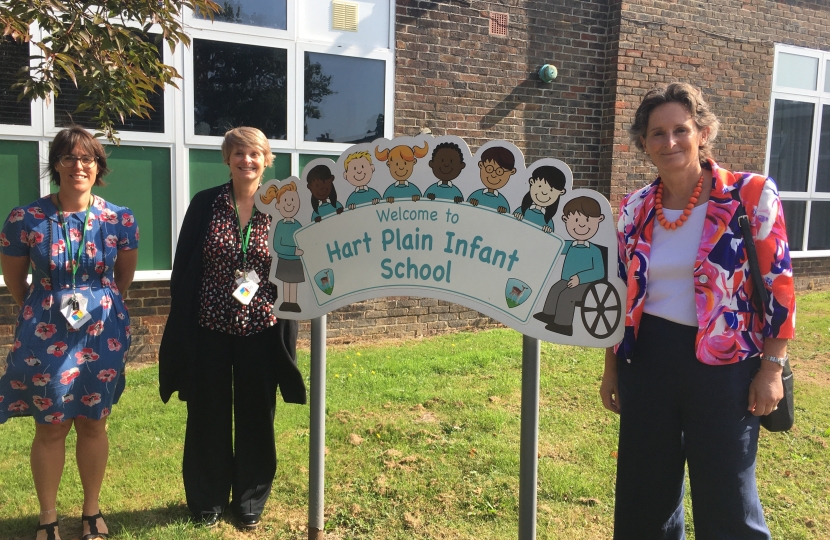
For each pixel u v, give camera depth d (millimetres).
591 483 3270
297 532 2910
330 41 5844
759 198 1912
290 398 2979
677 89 2023
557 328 2205
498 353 5613
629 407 2156
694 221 2008
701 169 2059
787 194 8258
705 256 1944
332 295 2596
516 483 3279
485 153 2279
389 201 2445
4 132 4969
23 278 2727
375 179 2465
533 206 2219
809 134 8281
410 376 4984
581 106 6828
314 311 2637
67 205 2658
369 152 2467
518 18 6461
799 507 3020
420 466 3475
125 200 5383
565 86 6727
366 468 3471
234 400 2971
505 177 2254
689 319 1998
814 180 8422
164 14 3119
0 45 4895
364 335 6195
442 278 2381
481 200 2295
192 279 2826
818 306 7371
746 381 1942
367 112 6039
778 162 8148
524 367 2281
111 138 3404
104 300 2705
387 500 3156
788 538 2771
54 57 2693
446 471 3416
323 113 5918
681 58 7113
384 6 5992
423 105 6184
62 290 2621
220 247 2805
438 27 6172
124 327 2787
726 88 7465
